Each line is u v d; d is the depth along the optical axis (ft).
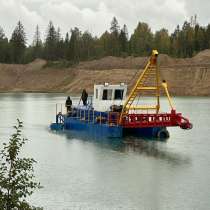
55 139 213.87
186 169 150.51
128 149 186.91
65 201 118.01
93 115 228.22
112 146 193.98
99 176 141.28
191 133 239.09
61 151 182.80
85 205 115.24
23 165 76.84
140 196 121.80
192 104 493.77
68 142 204.74
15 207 76.02
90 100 254.06
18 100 582.35
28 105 474.08
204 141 210.79
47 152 180.34
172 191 125.90
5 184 75.51
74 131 241.35
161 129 219.20
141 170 149.18
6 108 428.56
